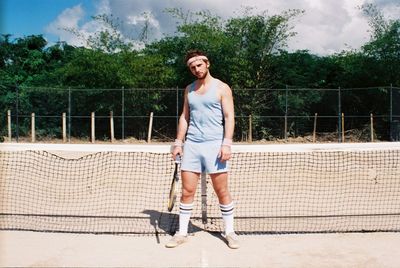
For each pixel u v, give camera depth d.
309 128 23.30
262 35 24.84
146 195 7.80
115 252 4.67
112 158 11.30
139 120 22.92
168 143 21.50
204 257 4.52
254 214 6.43
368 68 26.94
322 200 7.41
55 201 7.30
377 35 26.72
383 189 8.36
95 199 7.46
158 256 4.55
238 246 4.79
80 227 5.62
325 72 29.03
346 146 9.76
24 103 22.66
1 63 31.22
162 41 26.50
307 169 10.17
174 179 5.12
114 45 25.50
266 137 23.12
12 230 5.43
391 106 21.70
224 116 4.95
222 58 24.56
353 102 23.19
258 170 9.78
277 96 23.14
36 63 31.55
